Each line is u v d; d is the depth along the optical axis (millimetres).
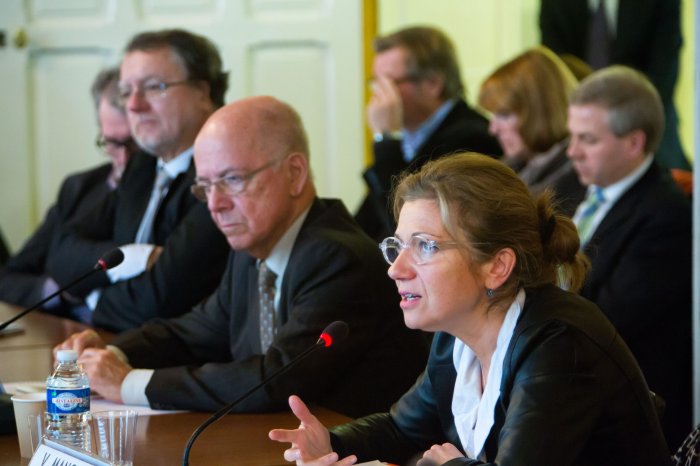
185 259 6672
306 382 4785
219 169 5121
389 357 5094
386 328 5098
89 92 10906
